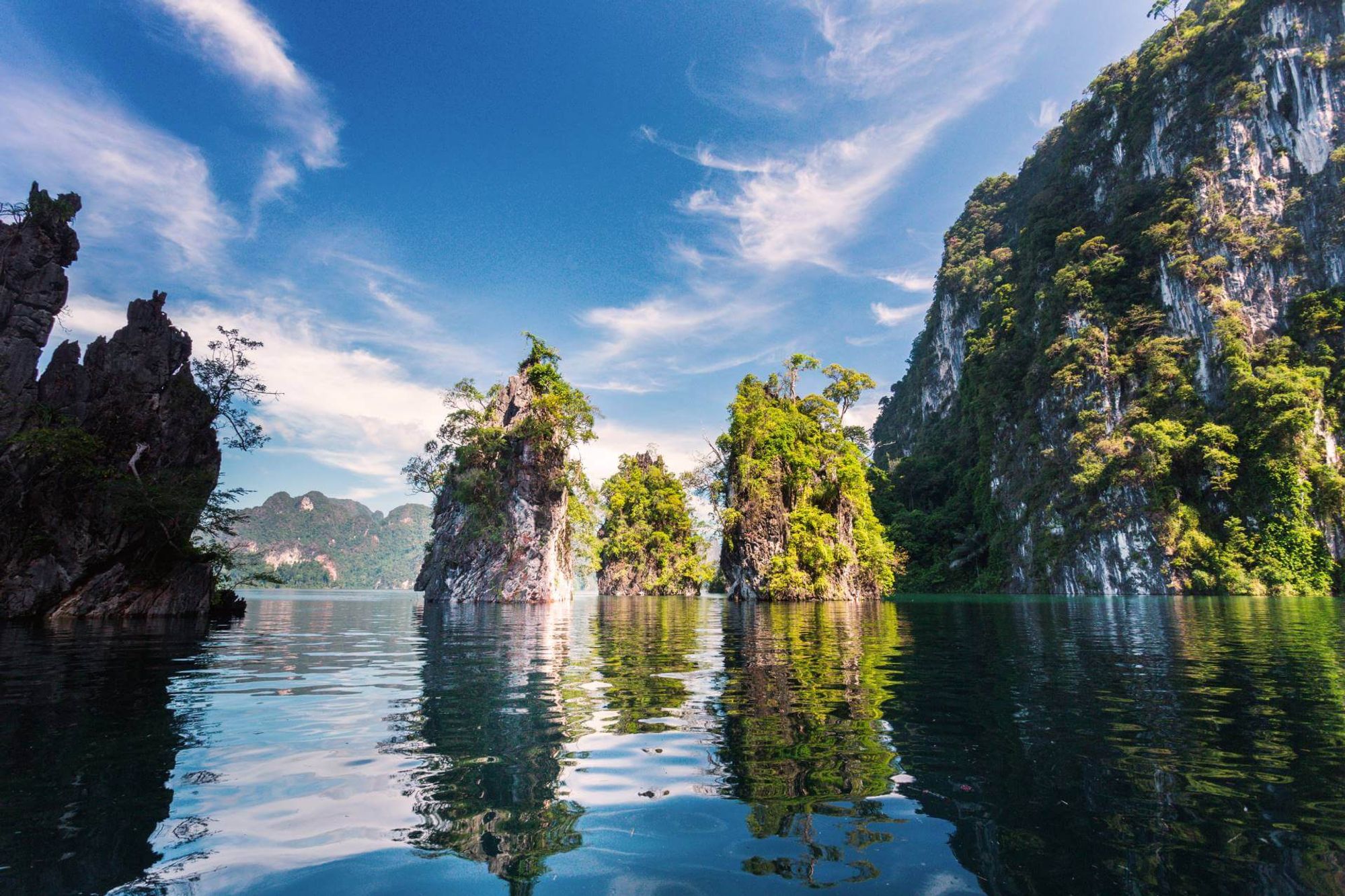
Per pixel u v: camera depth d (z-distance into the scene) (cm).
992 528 10988
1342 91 8838
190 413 3478
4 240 3103
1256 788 555
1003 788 559
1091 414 9200
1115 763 628
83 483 2897
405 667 1329
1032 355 11300
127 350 3384
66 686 1071
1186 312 9106
